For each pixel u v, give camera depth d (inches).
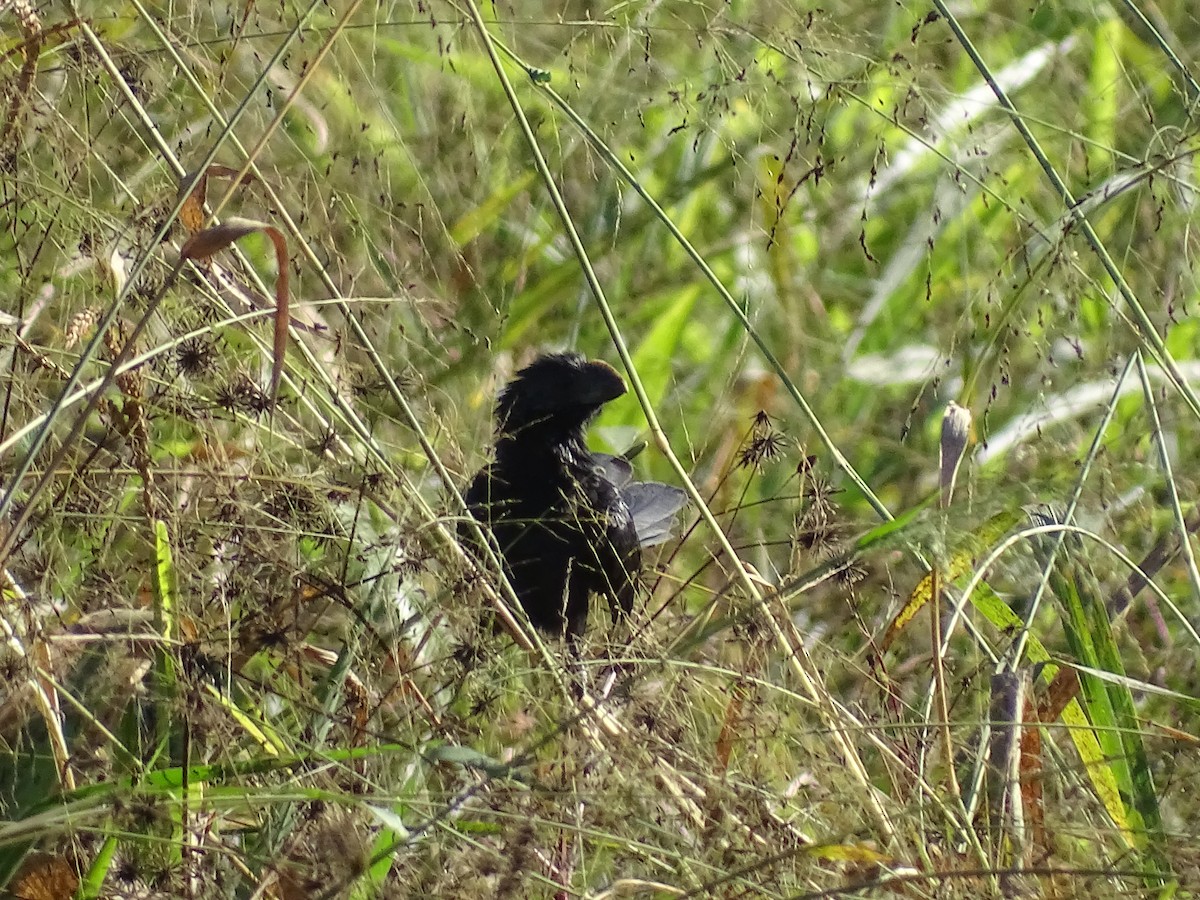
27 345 255.4
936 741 259.8
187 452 297.1
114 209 292.5
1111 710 255.8
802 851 206.8
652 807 221.0
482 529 290.8
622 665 270.2
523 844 205.9
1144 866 233.8
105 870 212.2
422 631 261.1
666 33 350.6
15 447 257.9
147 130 281.3
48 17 311.7
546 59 392.2
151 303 230.2
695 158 413.1
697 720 256.8
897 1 357.4
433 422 322.3
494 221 405.1
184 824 210.8
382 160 359.9
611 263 415.5
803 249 442.9
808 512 296.4
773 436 301.1
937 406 406.0
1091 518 302.7
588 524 330.6
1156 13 450.6
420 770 233.6
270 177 320.8
